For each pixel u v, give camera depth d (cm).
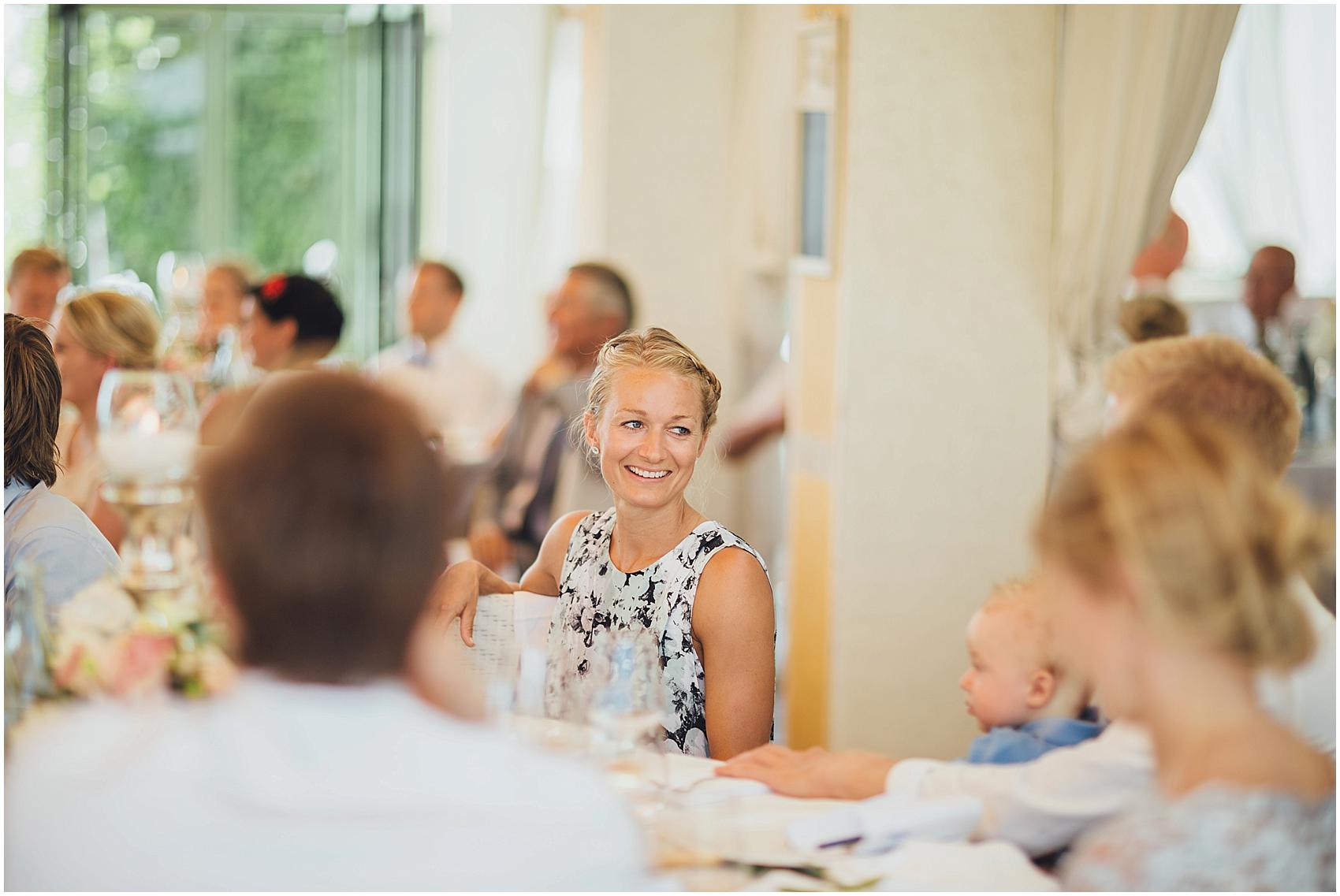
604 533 257
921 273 401
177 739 134
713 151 636
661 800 174
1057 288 405
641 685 173
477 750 131
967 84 398
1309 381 538
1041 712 198
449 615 251
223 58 860
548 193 789
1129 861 145
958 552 408
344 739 127
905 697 409
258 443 129
